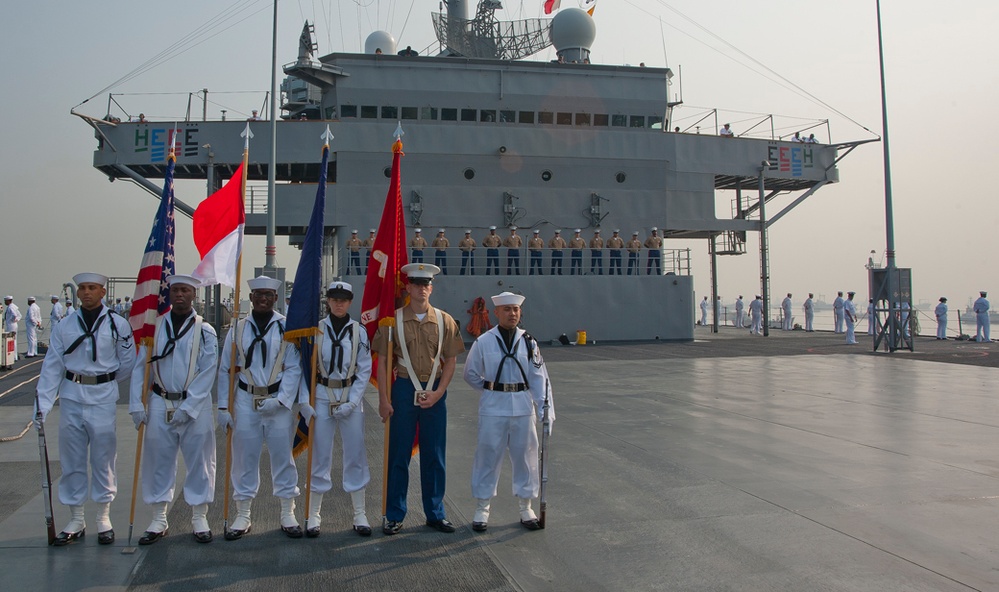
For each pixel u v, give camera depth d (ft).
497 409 19.93
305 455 28.89
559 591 15.57
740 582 15.92
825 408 40.01
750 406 40.83
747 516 20.63
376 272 20.84
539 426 33.47
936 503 21.72
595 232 96.94
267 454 29.48
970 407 40.16
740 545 18.26
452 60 93.04
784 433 32.89
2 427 35.50
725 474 25.46
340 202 90.12
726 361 68.64
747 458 27.91
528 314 93.81
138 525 20.30
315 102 107.76
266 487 24.48
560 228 96.43
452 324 20.84
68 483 18.97
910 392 46.32
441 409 20.33
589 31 103.40
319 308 20.27
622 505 21.86
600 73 97.40
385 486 19.77
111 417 19.29
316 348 19.89
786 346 88.99
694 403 41.98
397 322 20.36
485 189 94.43
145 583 16.05
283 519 19.56
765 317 109.19
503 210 94.84
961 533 19.01
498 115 94.73
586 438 31.86
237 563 17.31
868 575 16.20
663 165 99.55
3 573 16.57
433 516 19.89
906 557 17.30
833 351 80.74
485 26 106.93
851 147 107.76
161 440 18.88
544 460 19.81
